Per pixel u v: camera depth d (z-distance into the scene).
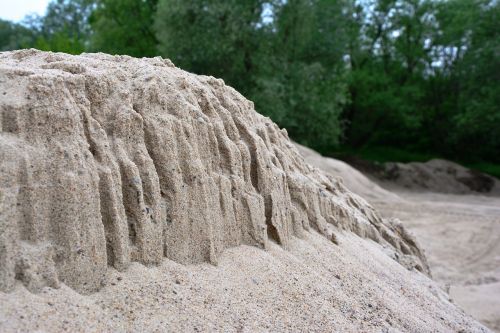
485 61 29.67
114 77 4.61
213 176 5.05
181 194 4.53
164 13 22.58
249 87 23.38
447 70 35.53
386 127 35.81
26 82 3.75
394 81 36.00
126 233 4.02
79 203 3.65
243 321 4.02
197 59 22.55
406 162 32.44
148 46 28.67
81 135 3.90
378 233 8.41
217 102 5.67
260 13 23.73
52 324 3.12
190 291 4.07
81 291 3.58
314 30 25.12
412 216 17.91
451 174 30.20
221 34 22.48
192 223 4.59
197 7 22.17
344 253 6.36
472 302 9.79
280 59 23.92
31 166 3.49
